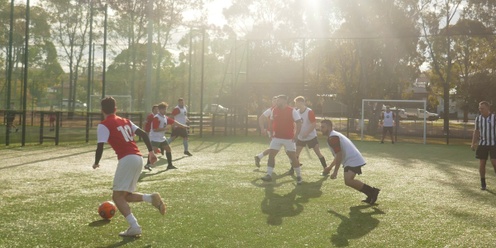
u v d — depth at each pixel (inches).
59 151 598.2
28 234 202.2
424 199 303.1
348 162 283.7
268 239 199.6
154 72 1336.1
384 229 220.5
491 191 342.3
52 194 297.6
